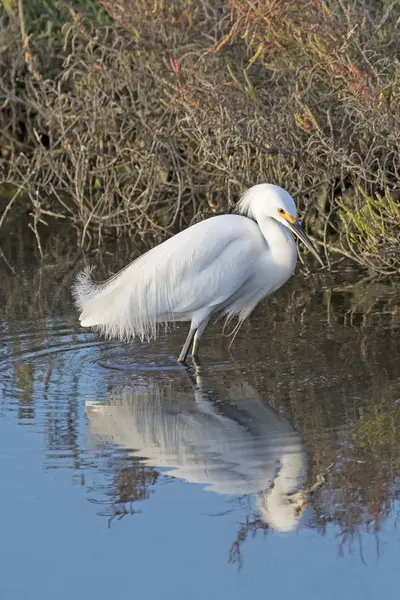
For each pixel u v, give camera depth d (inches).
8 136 761.6
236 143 609.3
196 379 415.8
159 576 270.1
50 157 678.5
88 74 669.9
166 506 301.6
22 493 311.3
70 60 706.8
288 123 591.5
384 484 309.4
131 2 632.4
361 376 406.0
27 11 767.7
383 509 294.7
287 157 621.3
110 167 679.7
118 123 703.7
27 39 671.1
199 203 687.1
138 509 299.4
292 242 452.8
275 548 279.3
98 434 356.2
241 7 552.7
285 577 268.5
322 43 552.1
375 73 545.3
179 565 274.2
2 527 292.8
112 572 270.7
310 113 554.3
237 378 413.7
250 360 435.2
